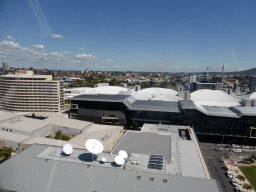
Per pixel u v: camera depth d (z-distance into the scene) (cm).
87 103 10669
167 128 7812
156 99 13338
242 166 7300
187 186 3781
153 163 4428
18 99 12538
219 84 19725
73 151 5438
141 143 6078
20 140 7269
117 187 3772
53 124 8894
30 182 3912
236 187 5881
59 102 12800
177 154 5366
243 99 11800
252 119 8794
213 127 9300
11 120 9112
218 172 6856
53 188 3766
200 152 5606
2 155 6512
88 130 8506
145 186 3788
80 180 3969
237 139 9375
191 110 9444
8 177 4047
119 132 8512
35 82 12400
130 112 10331
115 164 4716
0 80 12731
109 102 10269
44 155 5138
